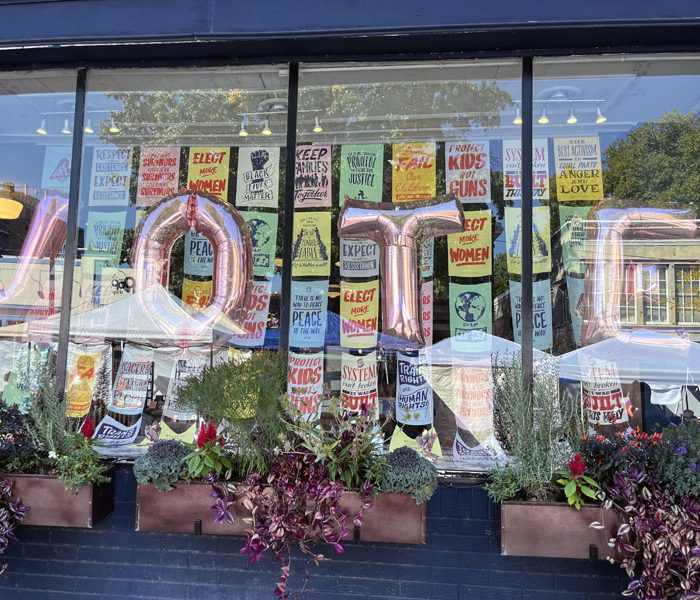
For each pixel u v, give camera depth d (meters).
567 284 3.53
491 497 2.66
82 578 2.83
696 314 3.34
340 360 3.50
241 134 3.94
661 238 3.41
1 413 2.74
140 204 3.96
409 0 2.62
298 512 2.31
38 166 3.92
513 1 2.58
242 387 2.54
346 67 3.02
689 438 2.28
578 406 3.21
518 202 3.66
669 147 3.60
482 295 3.55
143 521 2.48
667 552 2.13
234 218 3.58
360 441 2.41
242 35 2.69
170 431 3.33
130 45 2.80
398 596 2.68
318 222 3.81
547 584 2.62
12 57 2.96
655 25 2.53
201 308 3.58
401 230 3.43
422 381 3.40
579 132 3.70
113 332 3.56
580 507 2.30
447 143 3.80
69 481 2.53
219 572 2.77
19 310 3.62
